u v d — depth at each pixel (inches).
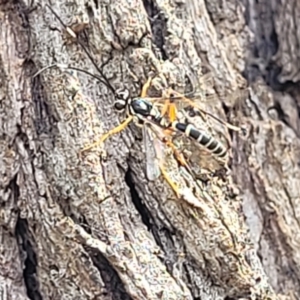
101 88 2.5
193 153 2.5
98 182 2.4
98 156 2.4
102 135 2.4
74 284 2.4
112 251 2.3
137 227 2.4
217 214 2.4
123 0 2.4
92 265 2.4
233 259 2.4
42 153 2.4
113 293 2.4
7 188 2.5
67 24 2.4
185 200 2.4
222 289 2.4
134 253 2.4
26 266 2.5
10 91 2.4
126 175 2.5
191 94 2.6
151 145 2.4
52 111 2.4
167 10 2.6
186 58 2.6
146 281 2.3
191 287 2.4
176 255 2.4
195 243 2.4
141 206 2.5
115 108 2.4
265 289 2.5
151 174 2.4
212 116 2.6
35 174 2.4
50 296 2.5
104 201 2.4
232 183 2.6
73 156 2.4
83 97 2.4
